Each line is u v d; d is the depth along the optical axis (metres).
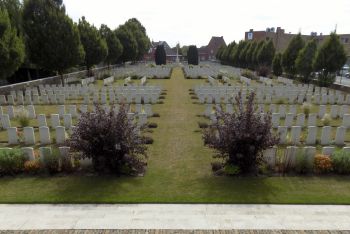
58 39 27.33
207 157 9.73
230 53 73.88
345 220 6.05
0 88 21.53
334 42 26.12
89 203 6.73
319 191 7.29
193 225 5.86
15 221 5.98
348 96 18.95
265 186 7.55
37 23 26.80
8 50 19.67
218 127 8.30
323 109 15.39
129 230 5.68
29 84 25.62
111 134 7.91
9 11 27.98
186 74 41.31
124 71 43.25
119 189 7.39
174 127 13.62
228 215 6.23
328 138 10.97
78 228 5.74
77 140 7.99
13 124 14.22
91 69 43.16
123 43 60.06
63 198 6.91
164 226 5.82
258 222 5.96
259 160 8.19
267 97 19.27
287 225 5.86
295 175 8.18
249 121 7.86
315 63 27.09
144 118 13.08
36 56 27.67
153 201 6.80
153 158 9.64
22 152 8.45
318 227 5.80
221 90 21.53
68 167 8.30
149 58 114.50
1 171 8.12
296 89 22.09
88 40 36.97
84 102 19.03
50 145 11.01
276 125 12.94
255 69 47.16
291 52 34.97
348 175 8.20
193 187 7.51
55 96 19.05
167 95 23.28
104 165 8.27
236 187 7.50
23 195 7.07
